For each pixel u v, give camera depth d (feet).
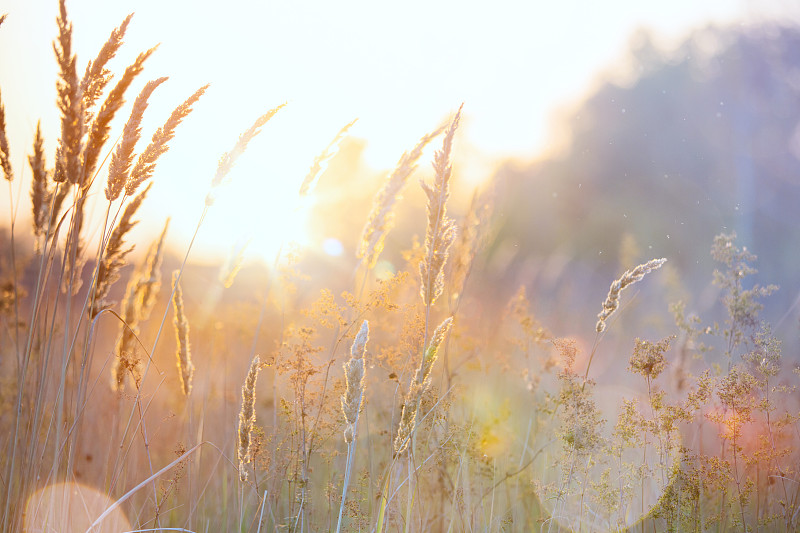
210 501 15.78
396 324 16.22
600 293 30.35
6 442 14.43
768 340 13.43
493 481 15.17
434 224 12.13
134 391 14.98
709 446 15.05
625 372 18.99
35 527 12.41
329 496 13.34
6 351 15.81
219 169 13.50
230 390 17.40
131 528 13.84
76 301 14.39
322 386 13.73
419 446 13.78
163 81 12.57
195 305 19.08
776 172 53.26
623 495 13.17
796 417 13.23
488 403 18.15
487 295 25.04
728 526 13.08
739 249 15.03
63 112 12.67
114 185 12.67
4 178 13.33
